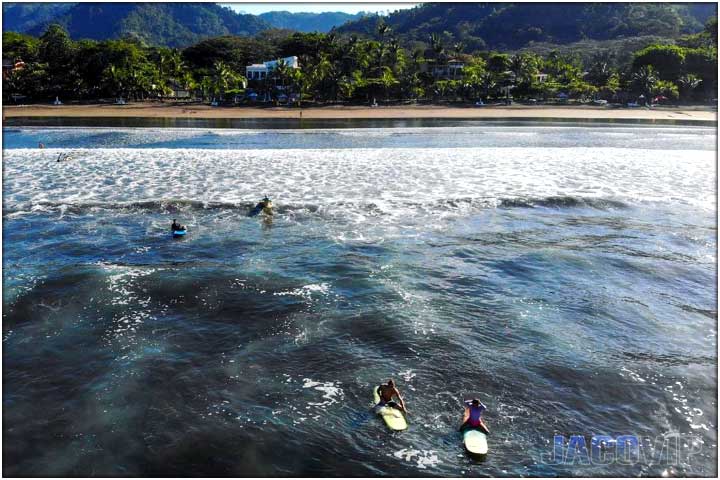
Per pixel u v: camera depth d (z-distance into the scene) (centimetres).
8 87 9944
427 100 10169
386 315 1728
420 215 2688
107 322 1677
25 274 2003
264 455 1143
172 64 11250
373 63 11100
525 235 2470
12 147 4497
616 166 3697
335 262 2142
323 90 9738
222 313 1738
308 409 1289
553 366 1477
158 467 1109
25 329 1634
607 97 10438
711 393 1375
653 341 1623
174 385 1374
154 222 2572
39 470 1098
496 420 1260
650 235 2500
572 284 1992
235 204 2792
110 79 9794
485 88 10056
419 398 1333
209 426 1228
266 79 9606
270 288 1912
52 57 11100
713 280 2047
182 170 3481
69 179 3253
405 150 4172
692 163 3822
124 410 1281
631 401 1341
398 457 1144
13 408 1284
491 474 1102
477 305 1812
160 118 7281
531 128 6103
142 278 1981
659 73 10700
